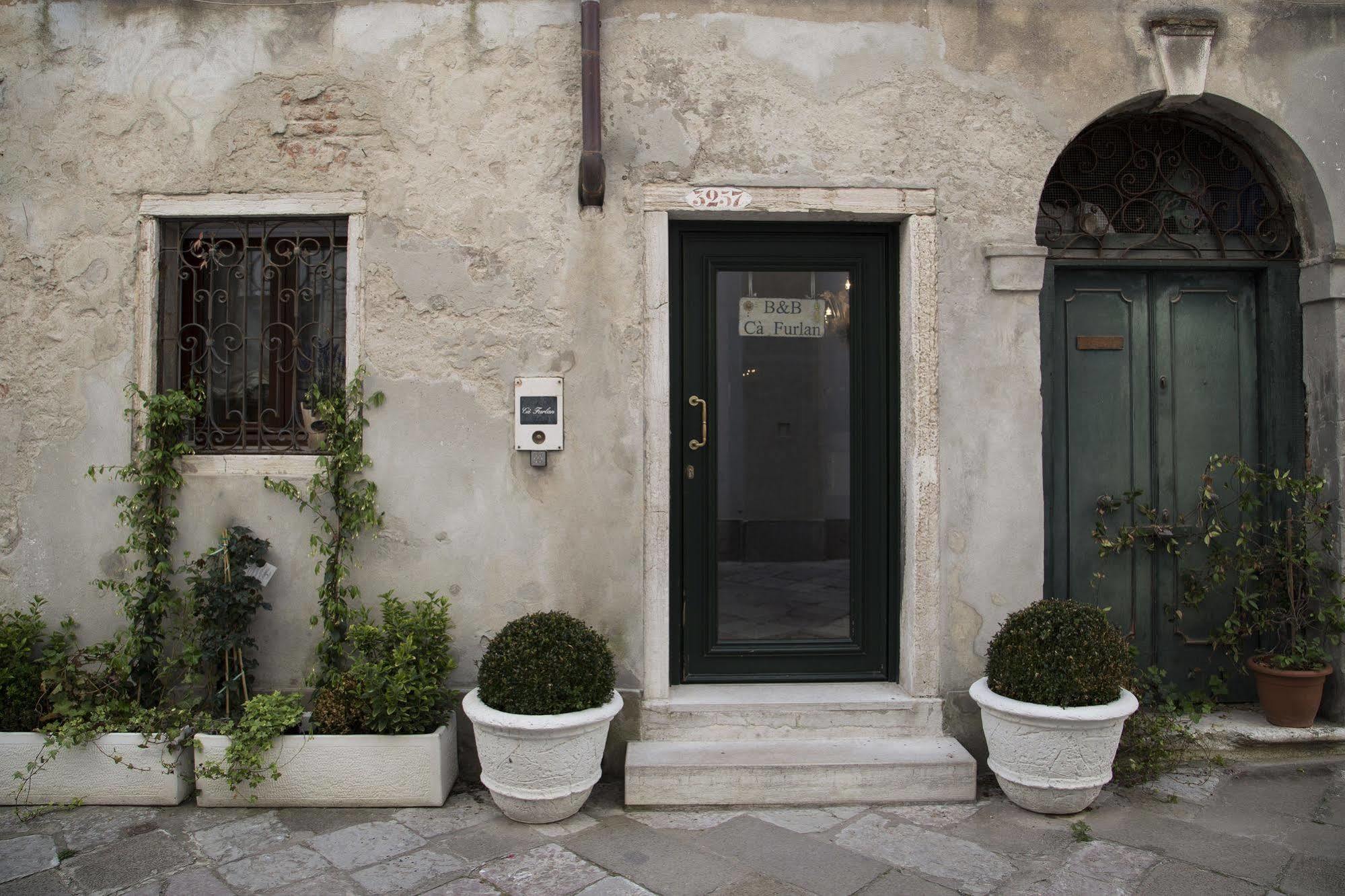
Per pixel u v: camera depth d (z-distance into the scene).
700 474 4.36
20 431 4.20
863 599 4.40
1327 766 4.16
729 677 4.36
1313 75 4.34
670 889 3.09
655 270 4.14
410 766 3.76
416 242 4.17
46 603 4.18
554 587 4.16
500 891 3.08
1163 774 4.08
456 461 4.16
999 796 3.87
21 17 4.20
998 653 3.77
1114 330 4.61
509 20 4.16
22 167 4.21
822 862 3.28
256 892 3.08
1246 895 3.05
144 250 4.21
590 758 3.61
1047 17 4.23
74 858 3.32
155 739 3.77
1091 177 4.60
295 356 4.30
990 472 4.20
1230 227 4.61
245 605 4.02
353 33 4.17
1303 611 4.45
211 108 4.19
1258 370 4.63
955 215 4.20
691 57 4.14
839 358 4.41
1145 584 4.61
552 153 4.16
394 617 3.97
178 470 4.19
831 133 4.17
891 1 4.17
